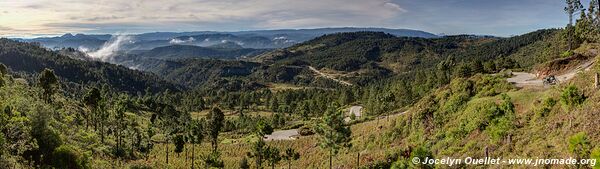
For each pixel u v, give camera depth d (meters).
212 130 92.00
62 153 56.94
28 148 51.78
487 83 73.44
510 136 45.59
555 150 36.94
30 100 81.06
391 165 58.62
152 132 120.38
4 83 92.56
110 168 68.25
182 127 128.75
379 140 79.00
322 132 69.75
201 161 86.94
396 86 146.25
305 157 85.06
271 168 82.06
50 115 66.38
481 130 54.97
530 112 50.88
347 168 66.12
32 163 49.66
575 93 43.19
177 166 85.00
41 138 57.78
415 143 67.00
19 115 60.59
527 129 46.66
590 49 88.06
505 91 68.12
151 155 94.81
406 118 78.50
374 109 125.19
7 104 62.91
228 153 97.94
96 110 99.12
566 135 38.00
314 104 157.50
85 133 89.00
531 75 88.19
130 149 92.69
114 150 86.31
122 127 105.56
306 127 115.38
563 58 81.38
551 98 48.53
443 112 70.81
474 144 51.06
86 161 62.91
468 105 67.12
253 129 127.94
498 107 56.44
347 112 153.62
